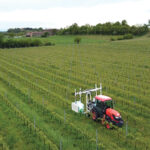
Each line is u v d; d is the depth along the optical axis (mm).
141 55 57562
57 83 33531
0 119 20312
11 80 35688
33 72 41938
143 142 16000
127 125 18859
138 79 35156
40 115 21234
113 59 53688
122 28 131375
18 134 17500
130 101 25219
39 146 15781
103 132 17500
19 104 24391
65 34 153500
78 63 50031
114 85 32125
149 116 20766
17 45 92062
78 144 15828
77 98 26359
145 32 128750
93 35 140500
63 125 18844
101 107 19000
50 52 71438
